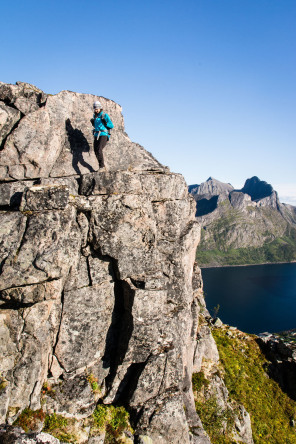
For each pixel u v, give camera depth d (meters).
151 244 14.87
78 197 13.48
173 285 16.61
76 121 16.45
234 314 137.50
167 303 16.53
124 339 14.99
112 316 15.39
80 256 14.20
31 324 12.59
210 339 24.58
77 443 12.73
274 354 29.70
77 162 16.41
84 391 14.01
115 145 17.61
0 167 14.45
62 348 13.89
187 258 17.94
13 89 15.03
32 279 11.95
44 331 12.96
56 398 13.54
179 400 15.10
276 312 138.75
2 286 11.63
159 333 15.24
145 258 14.70
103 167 16.14
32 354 12.59
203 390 21.12
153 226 14.88
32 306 12.62
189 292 18.22
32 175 14.98
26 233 12.05
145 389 14.66
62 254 12.55
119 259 14.12
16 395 12.27
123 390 15.26
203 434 16.19
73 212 13.16
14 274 11.73
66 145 16.19
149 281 14.62
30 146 14.59
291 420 24.12
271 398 25.44
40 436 11.23
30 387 12.56
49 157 15.24
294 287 193.12
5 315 12.36
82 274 14.19
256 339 31.88
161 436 14.40
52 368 13.86
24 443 10.77
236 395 23.42
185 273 17.67
